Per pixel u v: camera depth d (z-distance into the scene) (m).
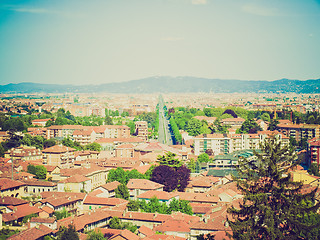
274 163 84.31
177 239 162.38
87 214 193.62
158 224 189.88
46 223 178.12
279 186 82.62
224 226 168.00
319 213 126.31
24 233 165.38
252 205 84.31
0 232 174.38
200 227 170.25
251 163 87.88
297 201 81.31
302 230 78.69
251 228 82.31
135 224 194.00
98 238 163.50
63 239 160.38
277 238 79.88
